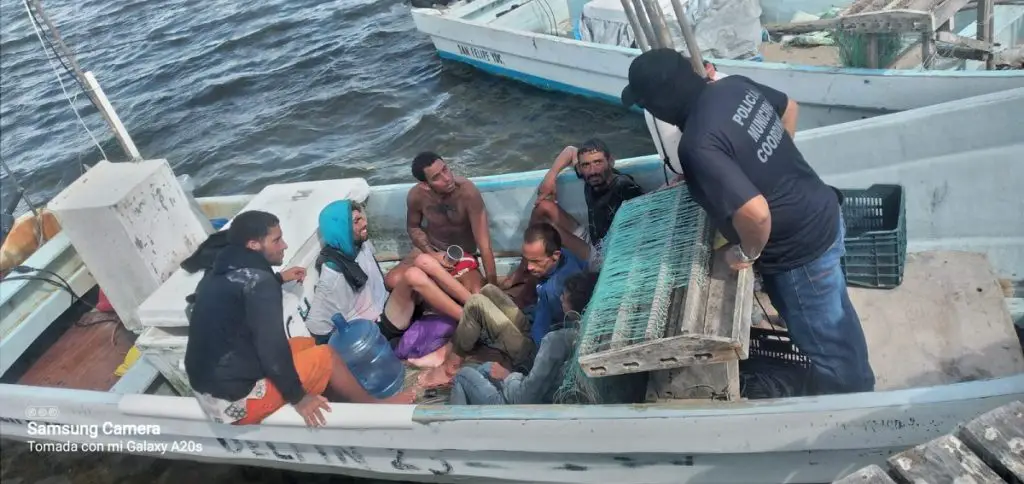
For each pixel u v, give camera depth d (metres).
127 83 12.30
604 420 2.97
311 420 3.42
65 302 5.18
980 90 5.04
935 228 4.18
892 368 3.44
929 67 5.40
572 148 4.58
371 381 4.04
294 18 13.36
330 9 13.43
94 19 16.42
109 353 4.95
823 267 2.80
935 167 4.06
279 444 3.70
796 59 7.10
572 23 9.19
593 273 3.76
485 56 9.37
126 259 4.31
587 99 8.55
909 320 3.65
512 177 4.77
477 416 3.16
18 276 4.97
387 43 11.48
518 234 4.93
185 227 4.60
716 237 3.03
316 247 4.22
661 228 3.21
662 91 2.58
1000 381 2.60
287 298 3.93
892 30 5.23
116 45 14.35
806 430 2.77
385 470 3.65
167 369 4.12
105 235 4.23
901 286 3.84
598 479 3.26
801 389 3.31
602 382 3.11
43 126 11.60
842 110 5.84
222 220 5.18
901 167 4.14
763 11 8.16
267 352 3.23
